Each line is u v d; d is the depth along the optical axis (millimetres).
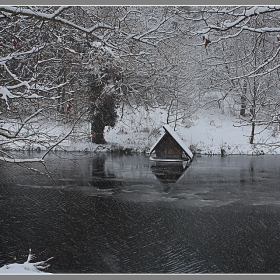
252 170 25906
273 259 11258
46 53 12258
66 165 26906
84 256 11336
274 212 15961
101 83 25719
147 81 27688
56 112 10336
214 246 12250
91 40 11961
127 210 16109
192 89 32719
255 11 6402
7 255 11289
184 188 20312
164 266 10719
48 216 15055
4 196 17969
